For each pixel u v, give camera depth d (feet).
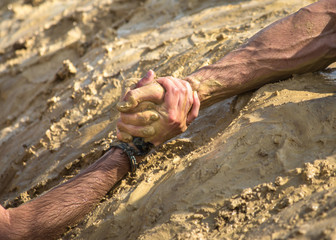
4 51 20.15
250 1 13.80
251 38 9.37
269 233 5.69
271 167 6.75
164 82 8.12
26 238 7.77
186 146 9.00
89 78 13.65
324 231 5.15
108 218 7.71
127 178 8.66
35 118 14.65
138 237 6.92
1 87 18.38
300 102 7.54
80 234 7.86
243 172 6.91
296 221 5.65
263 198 6.40
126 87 8.50
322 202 5.71
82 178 8.45
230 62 9.11
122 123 8.22
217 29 12.92
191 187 7.10
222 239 6.07
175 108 8.05
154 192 7.52
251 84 9.16
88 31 17.97
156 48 13.39
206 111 9.78
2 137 14.79
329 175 6.20
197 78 8.89
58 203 8.08
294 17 9.15
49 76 17.16
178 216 6.81
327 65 9.24
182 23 14.35
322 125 7.03
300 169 6.48
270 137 7.11
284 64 9.02
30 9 23.15
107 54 14.51
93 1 19.54
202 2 15.26
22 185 11.60
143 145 8.45
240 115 8.38
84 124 11.80
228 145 7.42
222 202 6.64
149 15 16.20
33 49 19.10
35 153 12.09
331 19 9.00
